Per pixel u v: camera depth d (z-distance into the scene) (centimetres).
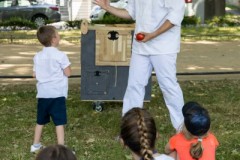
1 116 641
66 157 230
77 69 1005
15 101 719
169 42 505
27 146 530
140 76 518
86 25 630
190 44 1452
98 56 639
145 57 514
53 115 491
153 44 506
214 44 1453
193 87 818
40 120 500
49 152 231
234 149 517
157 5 498
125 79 650
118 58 639
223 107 688
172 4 493
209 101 722
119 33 632
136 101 522
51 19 2192
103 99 654
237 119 634
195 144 326
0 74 935
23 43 1438
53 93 488
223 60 1140
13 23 1867
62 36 1620
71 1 2844
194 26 1930
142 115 286
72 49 1330
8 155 503
